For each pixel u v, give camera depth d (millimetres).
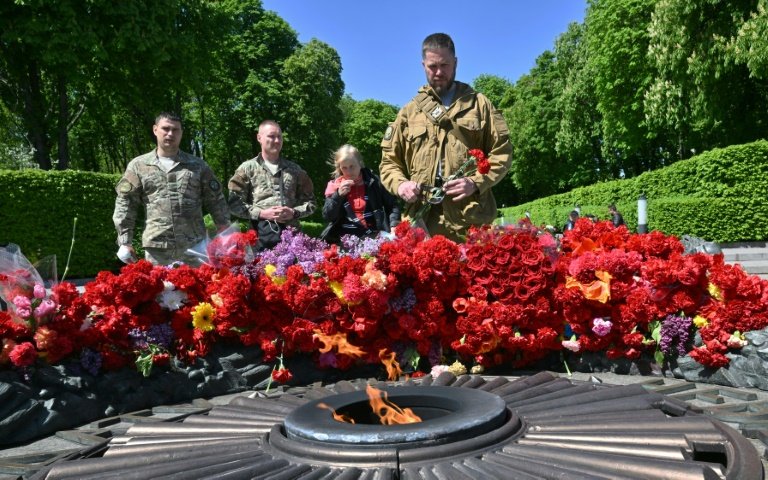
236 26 27266
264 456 1879
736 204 20250
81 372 3246
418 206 4574
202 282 3883
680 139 27047
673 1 20688
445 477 1599
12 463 2486
